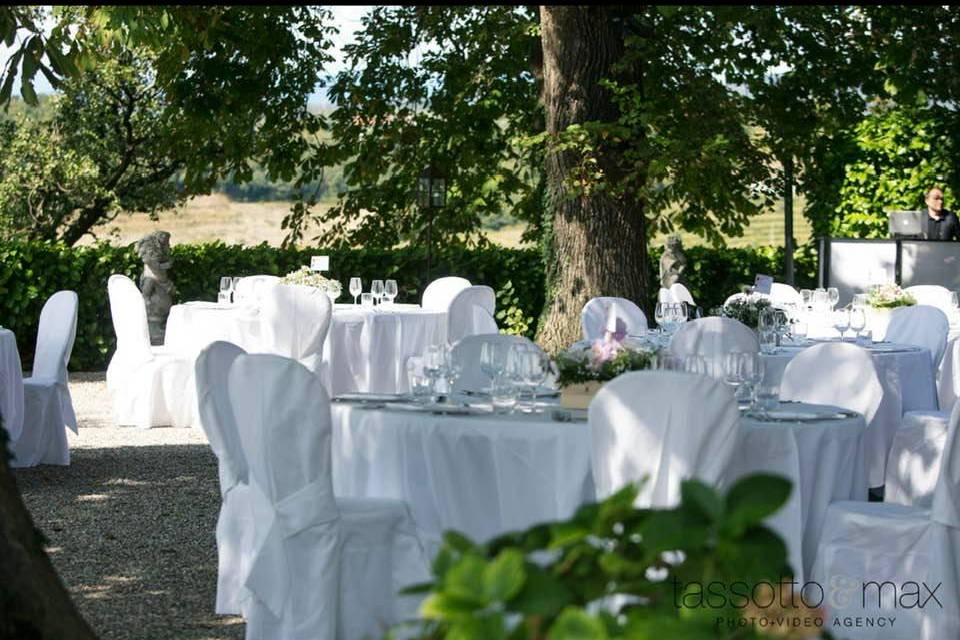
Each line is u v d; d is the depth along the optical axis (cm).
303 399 458
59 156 1916
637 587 178
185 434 1041
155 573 594
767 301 962
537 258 1662
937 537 483
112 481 826
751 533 172
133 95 1912
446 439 491
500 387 511
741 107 1423
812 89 1452
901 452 723
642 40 1173
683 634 161
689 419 434
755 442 495
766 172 1407
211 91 1522
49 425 874
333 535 462
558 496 475
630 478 439
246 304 1159
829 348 629
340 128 1817
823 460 510
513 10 1647
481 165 1786
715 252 1734
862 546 498
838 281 1508
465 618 160
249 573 460
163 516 720
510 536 186
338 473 530
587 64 1195
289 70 1716
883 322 1002
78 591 562
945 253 1466
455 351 562
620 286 1198
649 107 1161
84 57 1047
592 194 1166
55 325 898
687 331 816
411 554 485
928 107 1645
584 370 524
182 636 496
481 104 1745
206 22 1292
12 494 318
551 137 1172
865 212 1717
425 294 1291
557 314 1213
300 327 1006
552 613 164
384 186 1853
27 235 1955
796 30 1420
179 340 1148
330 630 460
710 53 1375
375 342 1100
